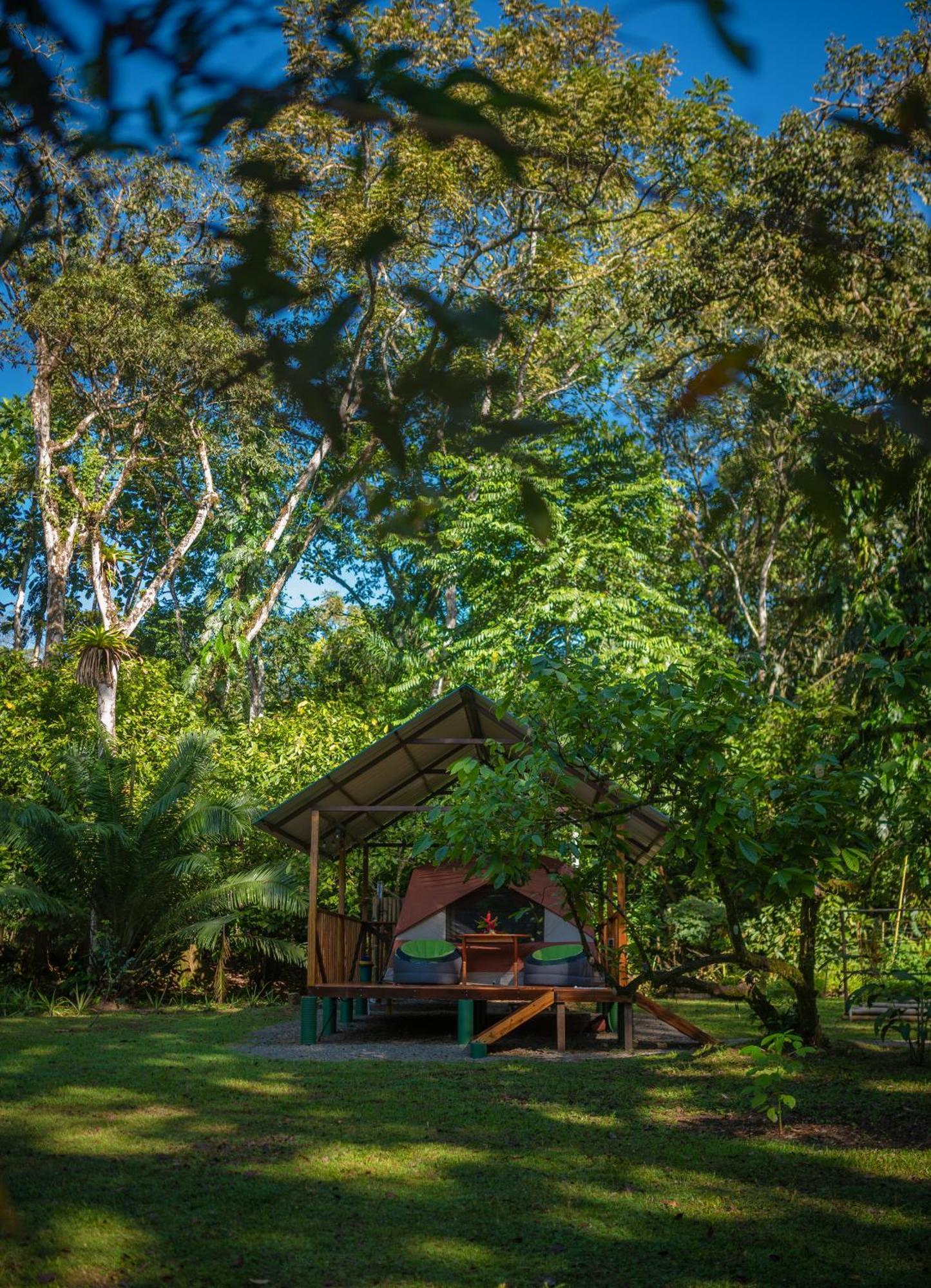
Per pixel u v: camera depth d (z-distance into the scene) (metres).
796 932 15.95
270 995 16.14
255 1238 4.73
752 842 8.07
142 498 35.53
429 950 12.02
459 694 11.09
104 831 14.63
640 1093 8.24
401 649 30.83
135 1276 4.27
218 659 30.58
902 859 14.03
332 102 1.02
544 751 8.61
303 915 16.22
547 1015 15.09
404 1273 4.34
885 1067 9.25
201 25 1.08
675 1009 15.32
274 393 1.20
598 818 8.80
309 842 13.23
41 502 30.03
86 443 30.48
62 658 26.11
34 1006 14.67
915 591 15.77
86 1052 10.38
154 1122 7.07
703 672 8.32
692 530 28.38
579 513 22.75
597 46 21.53
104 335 23.30
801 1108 7.60
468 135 0.97
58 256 20.28
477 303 1.12
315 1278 4.27
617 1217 5.11
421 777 13.19
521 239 22.98
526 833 8.41
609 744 8.52
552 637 23.42
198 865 14.82
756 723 8.86
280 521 29.58
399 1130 6.89
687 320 18.47
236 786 17.73
